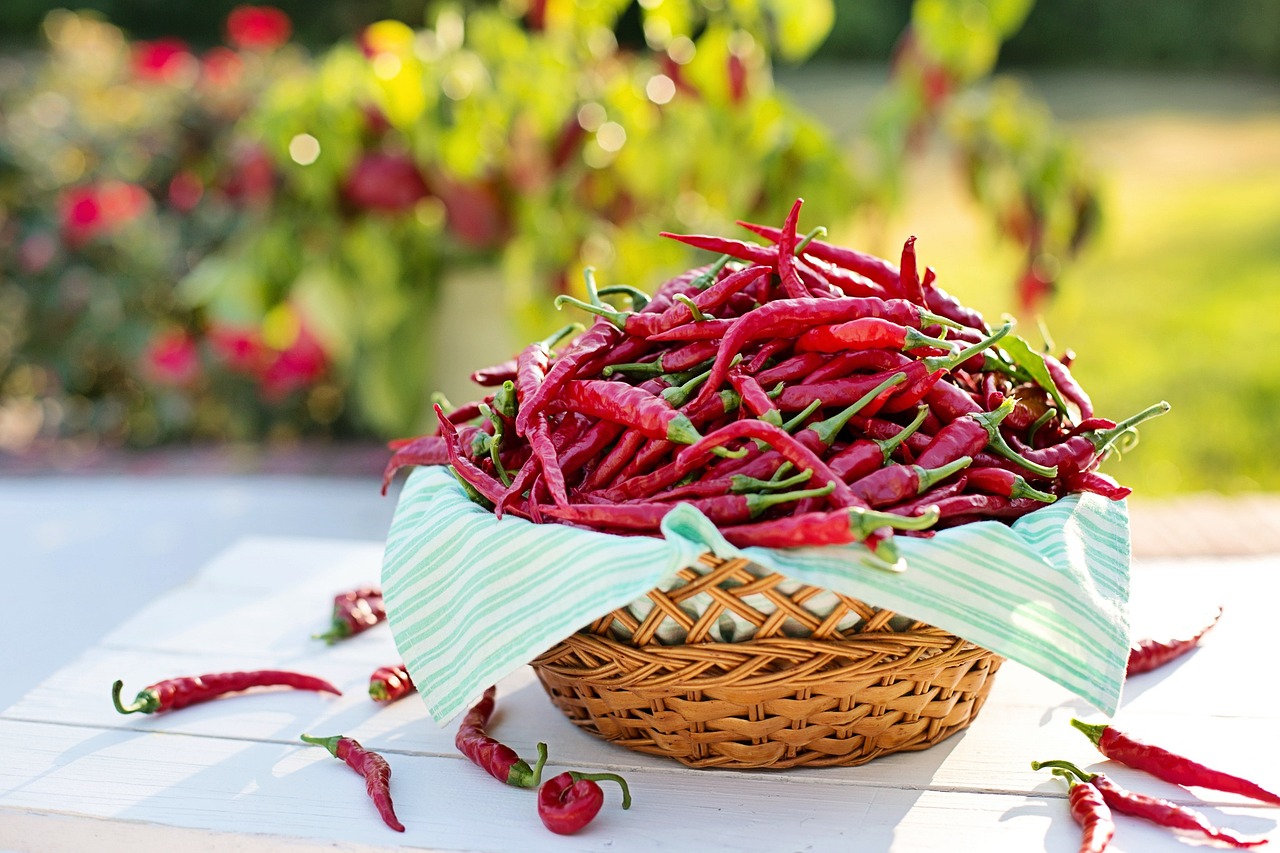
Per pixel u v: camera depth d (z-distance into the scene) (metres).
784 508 1.36
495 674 1.31
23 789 1.42
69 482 3.94
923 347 1.37
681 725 1.38
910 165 3.37
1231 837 1.27
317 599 2.01
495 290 3.47
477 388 3.58
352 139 3.08
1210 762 1.44
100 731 1.57
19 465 4.18
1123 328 5.82
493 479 1.46
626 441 1.41
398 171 3.08
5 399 4.71
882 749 1.43
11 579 2.97
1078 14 13.55
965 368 1.55
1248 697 1.60
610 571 1.25
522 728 1.56
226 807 1.38
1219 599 1.89
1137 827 1.31
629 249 3.17
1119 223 7.68
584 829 1.32
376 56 3.10
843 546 1.25
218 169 4.31
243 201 3.29
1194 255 6.91
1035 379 1.53
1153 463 4.36
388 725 1.58
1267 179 8.37
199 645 1.84
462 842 1.30
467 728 1.51
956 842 1.29
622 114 3.07
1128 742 1.42
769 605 1.30
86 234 4.14
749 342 1.48
